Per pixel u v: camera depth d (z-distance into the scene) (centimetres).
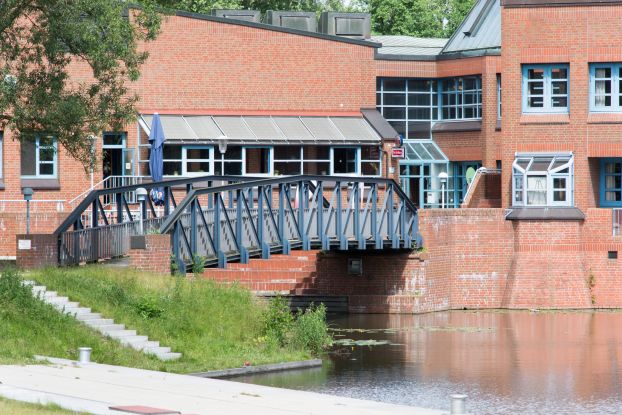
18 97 5731
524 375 5275
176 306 5219
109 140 8388
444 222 7869
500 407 4569
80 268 5453
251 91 8781
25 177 8050
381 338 6400
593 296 8006
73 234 5609
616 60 8019
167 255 5597
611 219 8006
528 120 8094
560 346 6147
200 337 5134
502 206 8138
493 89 9138
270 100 8819
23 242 5506
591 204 8150
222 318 5297
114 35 5659
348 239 6800
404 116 9550
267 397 3756
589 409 4553
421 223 7662
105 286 5159
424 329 6800
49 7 5681
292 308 7494
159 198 7031
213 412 3412
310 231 6744
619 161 8269
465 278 7994
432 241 7731
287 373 5031
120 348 4738
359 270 7675
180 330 5103
